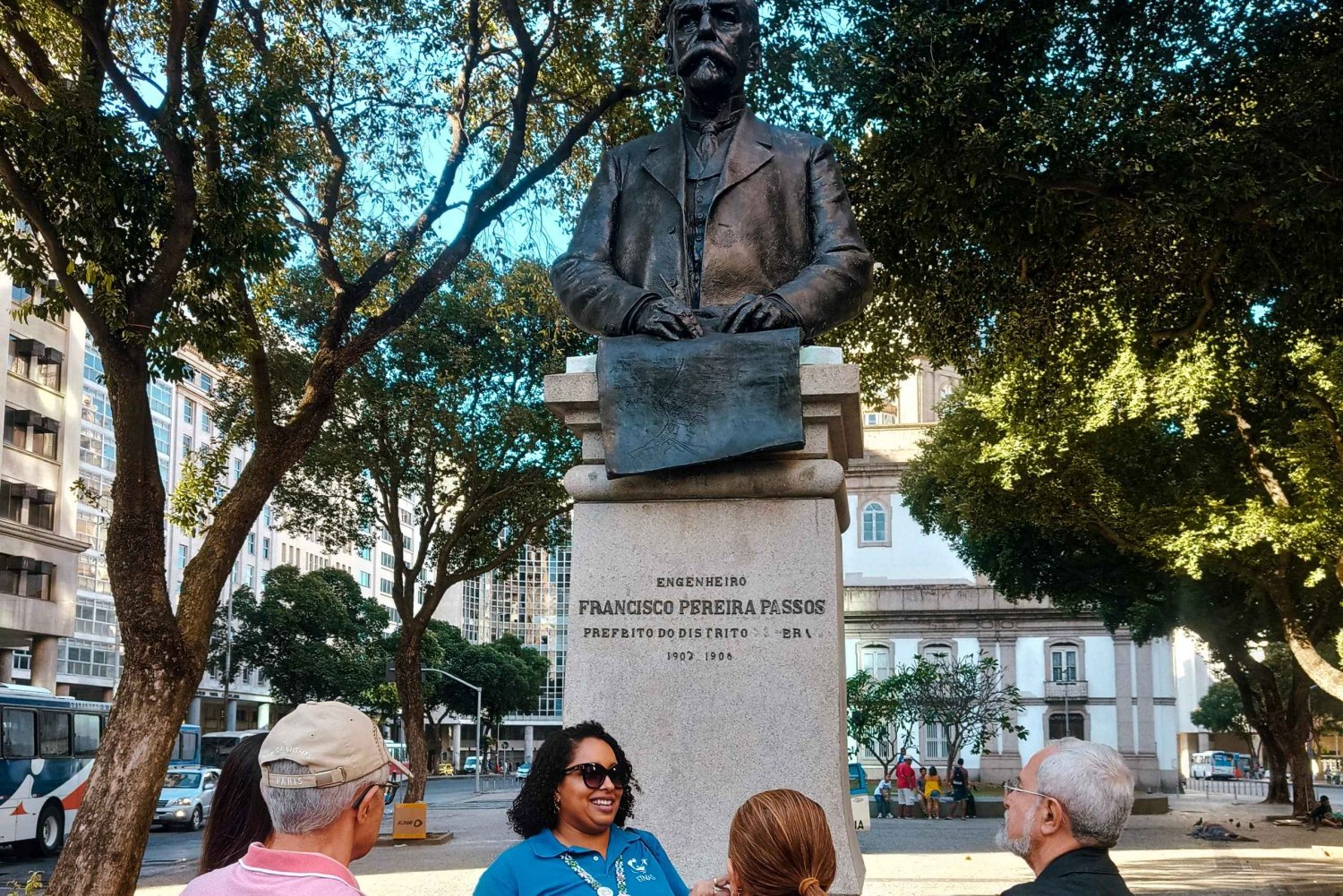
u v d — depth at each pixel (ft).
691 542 16.42
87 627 149.28
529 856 10.61
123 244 31.63
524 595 381.60
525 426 71.15
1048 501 74.54
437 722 240.94
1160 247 39.06
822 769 15.53
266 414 36.68
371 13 41.06
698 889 10.12
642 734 15.92
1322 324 38.32
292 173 35.17
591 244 18.38
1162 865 55.77
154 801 31.65
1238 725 240.32
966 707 112.47
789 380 16.12
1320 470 58.29
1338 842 71.46
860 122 36.14
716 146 18.66
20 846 67.87
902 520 172.04
